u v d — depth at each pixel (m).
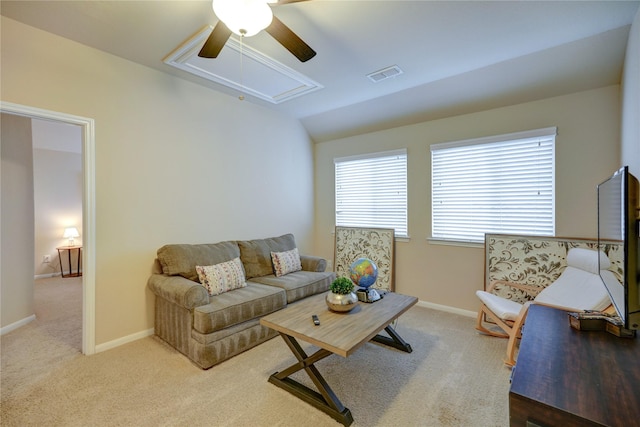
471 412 1.80
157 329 2.86
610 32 2.28
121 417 1.77
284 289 3.05
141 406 1.87
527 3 1.96
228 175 3.63
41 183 5.40
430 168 3.71
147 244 2.90
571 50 2.50
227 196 3.62
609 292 1.60
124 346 2.67
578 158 2.79
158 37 2.38
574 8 2.01
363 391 2.02
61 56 2.37
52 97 2.33
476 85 3.09
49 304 3.86
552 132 2.89
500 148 3.23
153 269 2.94
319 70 2.94
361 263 2.50
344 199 4.64
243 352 2.57
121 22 2.18
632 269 1.21
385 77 3.09
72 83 2.43
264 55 2.65
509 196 3.19
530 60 2.69
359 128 4.30
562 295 2.47
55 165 5.56
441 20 2.14
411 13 2.06
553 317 1.63
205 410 1.83
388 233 4.06
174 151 3.11
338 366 2.34
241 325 2.54
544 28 2.25
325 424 1.72
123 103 2.73
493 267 3.21
